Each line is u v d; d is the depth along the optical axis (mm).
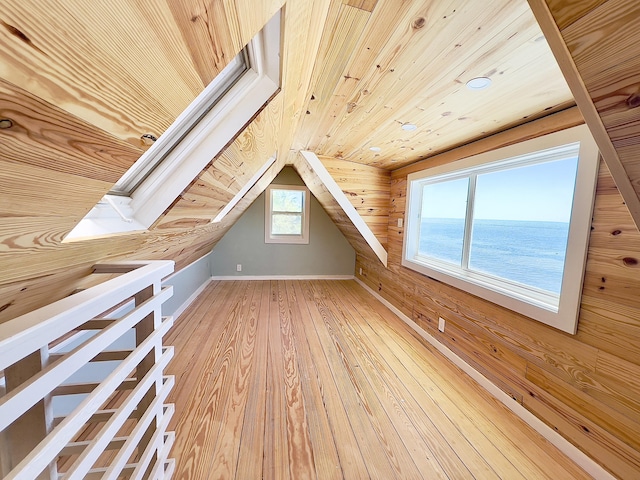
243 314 3201
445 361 2268
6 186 370
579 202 1293
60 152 402
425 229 2920
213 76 610
